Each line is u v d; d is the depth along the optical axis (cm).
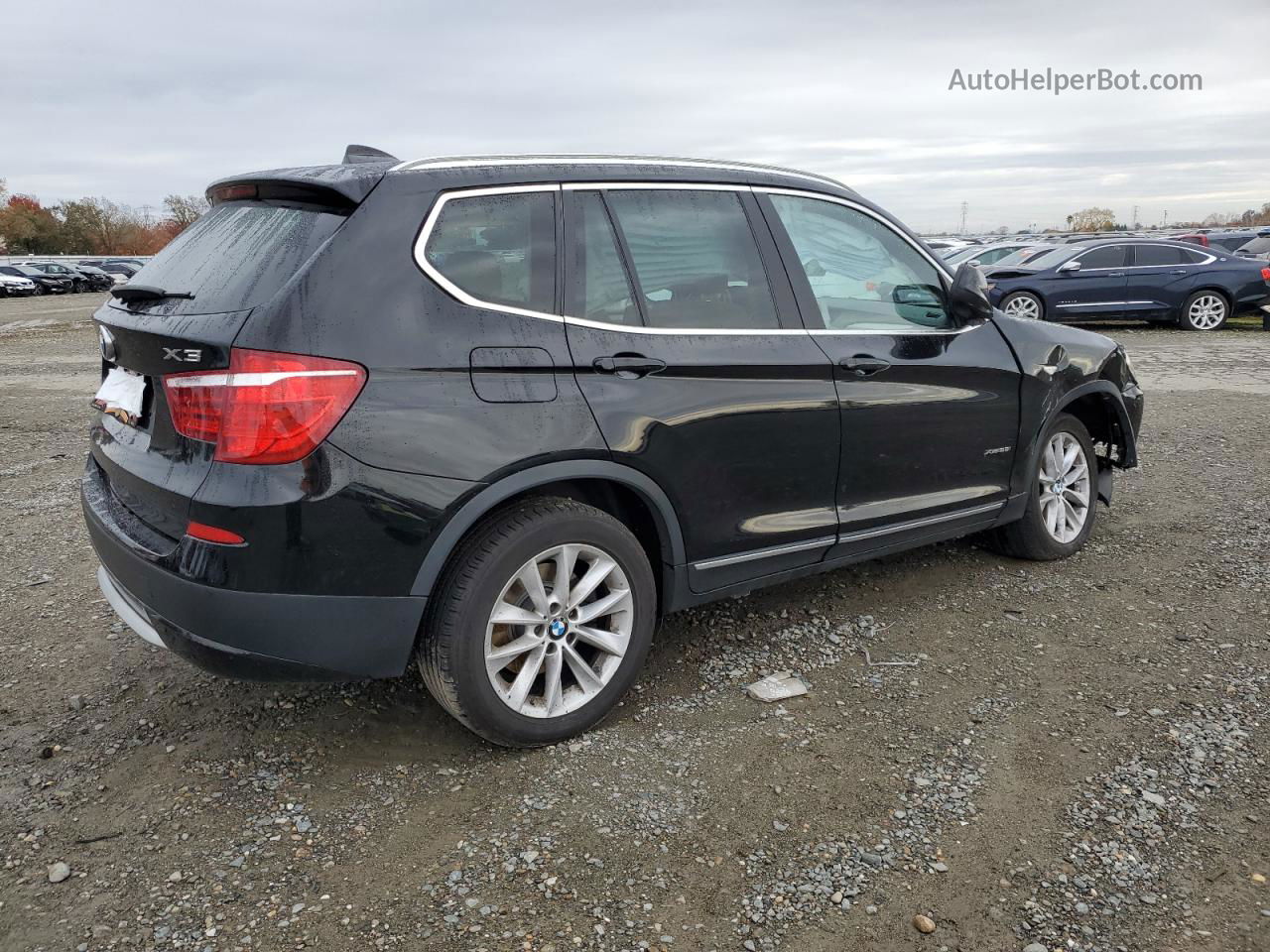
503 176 290
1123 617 393
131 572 269
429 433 258
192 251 292
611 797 272
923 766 286
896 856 245
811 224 362
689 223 325
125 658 364
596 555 296
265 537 244
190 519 252
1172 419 817
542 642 289
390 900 231
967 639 375
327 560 250
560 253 292
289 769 289
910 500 382
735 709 322
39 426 865
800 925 222
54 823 263
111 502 299
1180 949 212
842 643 373
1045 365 426
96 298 3681
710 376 312
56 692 338
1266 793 268
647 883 237
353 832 258
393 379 254
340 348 248
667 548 315
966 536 500
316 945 216
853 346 354
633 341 298
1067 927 219
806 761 290
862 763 288
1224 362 1191
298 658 256
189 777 285
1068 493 462
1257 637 369
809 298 349
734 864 243
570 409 281
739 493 326
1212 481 604
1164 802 265
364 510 251
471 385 266
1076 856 244
